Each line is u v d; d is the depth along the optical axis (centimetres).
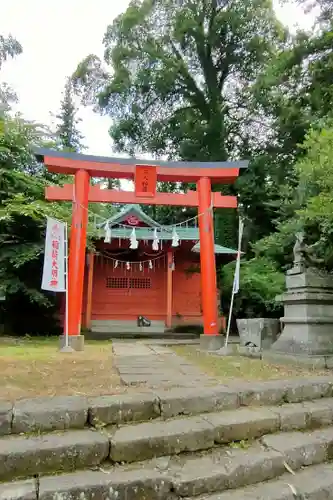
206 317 1040
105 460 289
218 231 2289
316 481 299
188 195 1109
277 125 1988
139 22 2319
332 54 961
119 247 1777
